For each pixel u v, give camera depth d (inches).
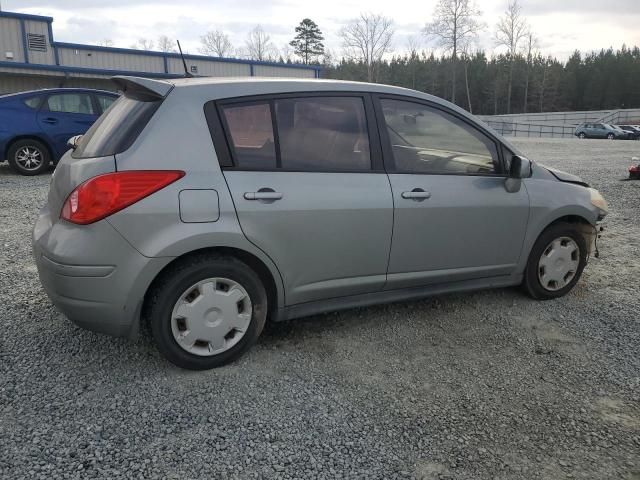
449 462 96.4
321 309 137.0
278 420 106.8
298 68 1262.3
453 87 2429.9
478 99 3440.0
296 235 126.4
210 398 113.4
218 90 123.2
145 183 111.3
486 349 139.8
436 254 147.3
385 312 161.3
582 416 111.2
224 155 119.9
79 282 110.6
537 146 939.3
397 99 143.3
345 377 124.1
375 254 137.9
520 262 163.3
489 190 152.6
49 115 386.0
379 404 113.5
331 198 129.2
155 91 119.3
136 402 111.0
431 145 146.9
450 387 121.1
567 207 165.3
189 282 117.9
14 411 106.4
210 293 120.7
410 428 105.7
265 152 124.9
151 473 91.0
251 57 2411.4
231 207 118.0
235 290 123.3
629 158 661.3
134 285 112.3
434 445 100.9
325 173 130.5
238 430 103.3
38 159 388.2
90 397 112.3
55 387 115.5
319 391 117.7
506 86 3221.0
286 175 125.6
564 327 153.7
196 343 122.5
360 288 139.7
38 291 168.4
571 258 172.7
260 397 114.6
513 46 2753.4
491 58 3459.6
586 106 3376.0
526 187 160.4
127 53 1008.2
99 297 111.7
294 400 114.0
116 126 120.9
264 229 122.0
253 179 121.4
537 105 3243.1
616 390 121.3
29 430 100.7
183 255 118.2
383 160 138.8
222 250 121.6
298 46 2807.6
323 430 104.3
